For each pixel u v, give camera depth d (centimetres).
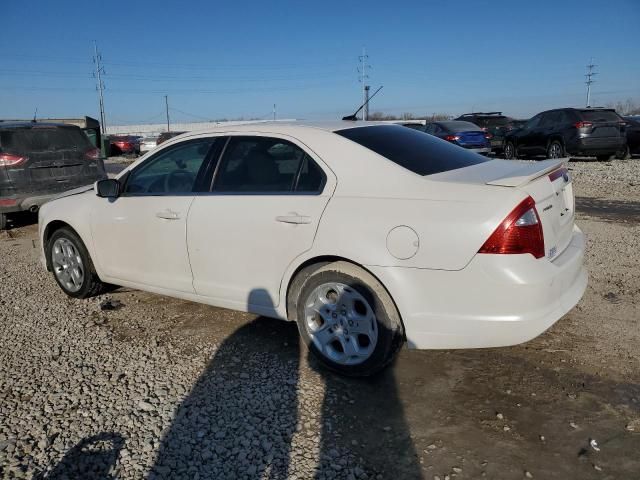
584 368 350
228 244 380
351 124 392
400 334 326
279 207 355
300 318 357
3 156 850
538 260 298
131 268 453
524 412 305
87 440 290
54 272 527
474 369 355
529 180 305
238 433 292
